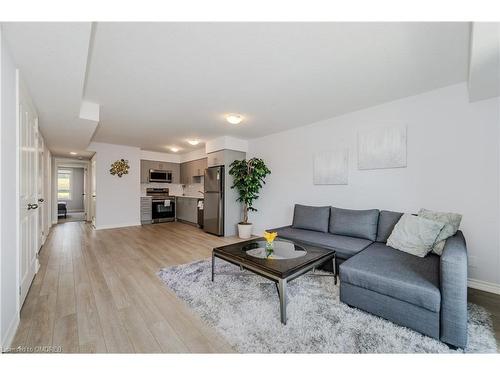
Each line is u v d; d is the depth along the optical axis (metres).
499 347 1.42
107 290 2.21
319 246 2.56
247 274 2.60
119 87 2.48
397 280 1.61
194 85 2.43
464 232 2.36
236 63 2.02
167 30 1.57
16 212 1.65
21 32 1.34
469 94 2.16
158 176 6.72
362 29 1.58
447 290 1.42
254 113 3.32
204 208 5.24
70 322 1.67
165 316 1.77
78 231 5.18
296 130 4.05
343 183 3.37
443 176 2.49
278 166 4.39
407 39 1.68
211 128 4.12
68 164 7.11
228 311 1.83
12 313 1.52
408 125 2.74
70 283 2.36
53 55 1.59
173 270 2.72
